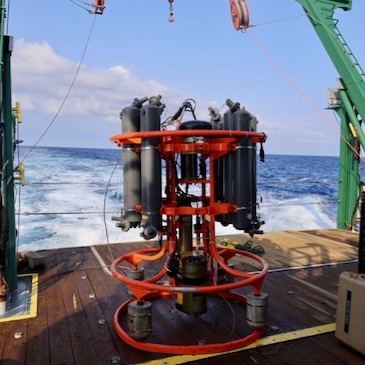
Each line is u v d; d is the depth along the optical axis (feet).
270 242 22.38
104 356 9.60
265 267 10.99
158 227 10.57
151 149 10.39
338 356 9.65
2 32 12.40
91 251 20.02
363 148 23.18
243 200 10.66
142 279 13.23
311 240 22.90
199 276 10.94
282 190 74.28
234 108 10.87
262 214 48.93
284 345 10.21
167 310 12.55
